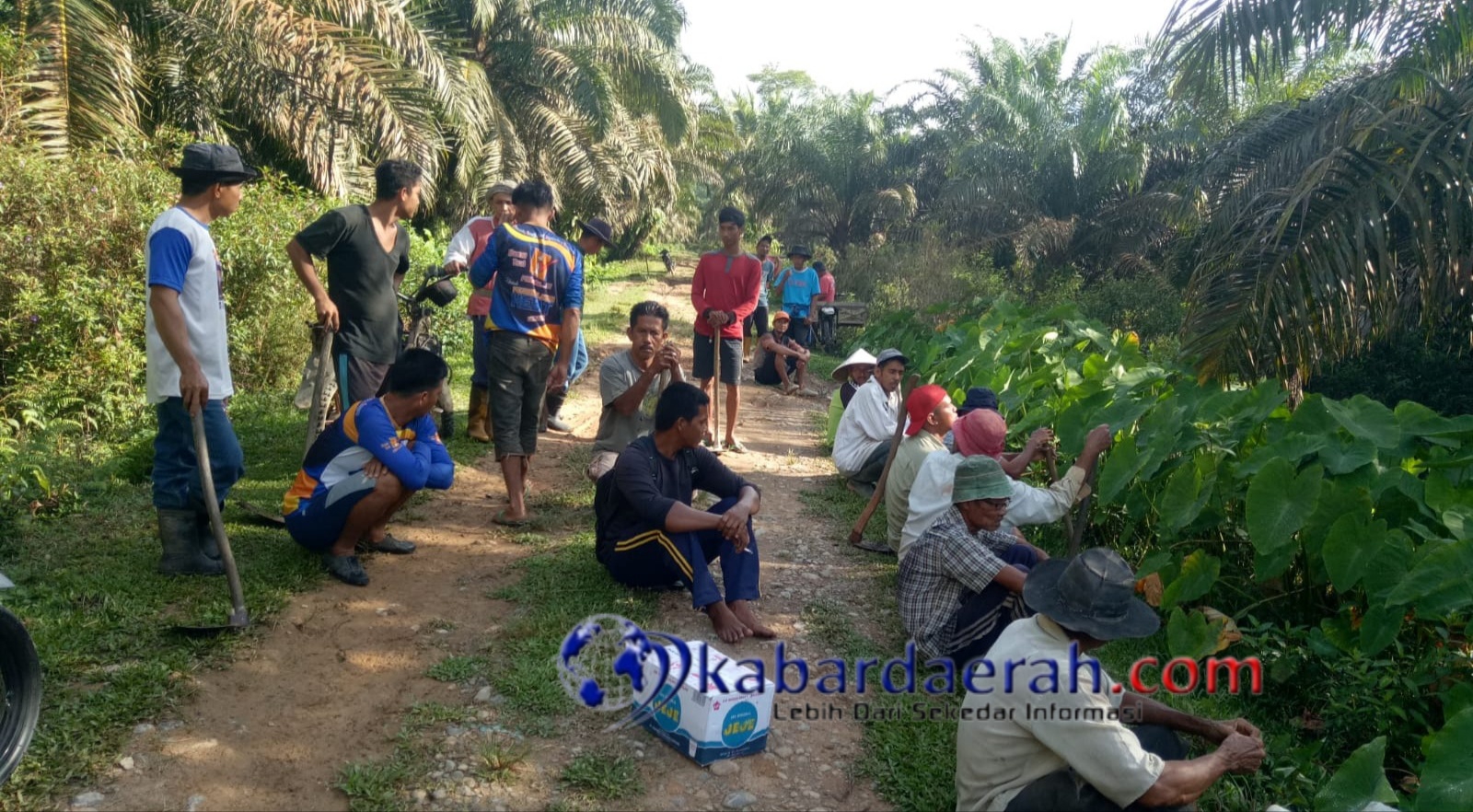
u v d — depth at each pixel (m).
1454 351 9.36
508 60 18.12
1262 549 4.62
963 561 4.11
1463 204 6.35
